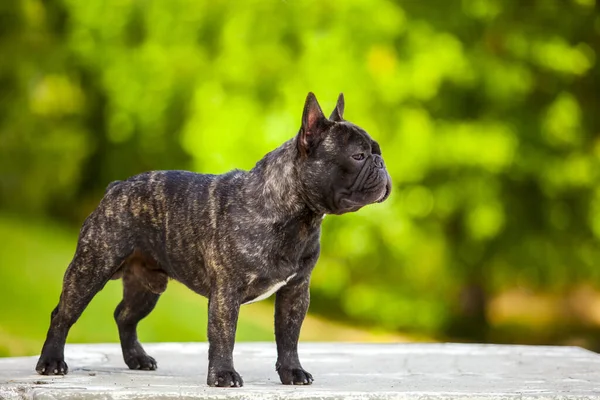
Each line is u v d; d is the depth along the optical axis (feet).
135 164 71.87
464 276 59.72
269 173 21.76
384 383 23.22
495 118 56.80
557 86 59.67
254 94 54.80
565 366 27.45
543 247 60.44
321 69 52.65
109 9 63.10
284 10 54.54
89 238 23.68
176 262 23.12
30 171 70.13
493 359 28.89
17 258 58.59
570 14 59.41
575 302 73.41
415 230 56.18
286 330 23.03
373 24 52.85
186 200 22.86
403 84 53.11
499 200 57.16
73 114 71.26
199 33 59.31
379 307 59.11
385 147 52.95
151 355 29.50
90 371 25.22
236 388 21.25
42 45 69.51
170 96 60.90
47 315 50.70
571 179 57.47
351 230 54.54
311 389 21.38
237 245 21.48
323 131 21.38
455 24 56.08
